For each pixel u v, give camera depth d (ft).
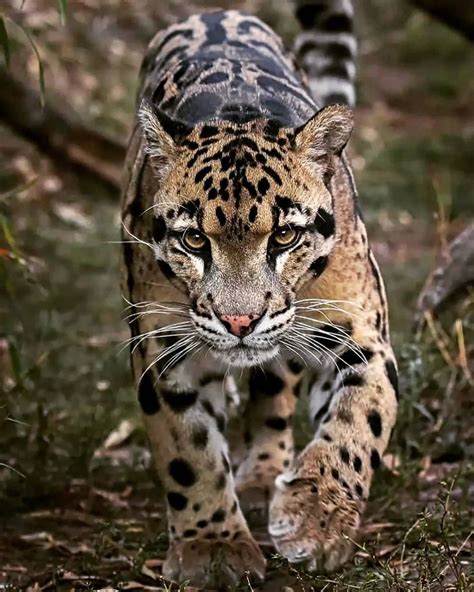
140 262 28.94
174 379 28.63
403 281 51.70
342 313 28.45
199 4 89.04
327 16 38.99
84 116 67.21
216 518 28.71
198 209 26.58
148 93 32.76
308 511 27.12
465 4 49.98
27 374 34.68
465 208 63.36
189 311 27.48
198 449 28.73
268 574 28.37
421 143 74.28
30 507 33.32
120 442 38.34
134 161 30.86
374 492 32.22
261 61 31.53
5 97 60.23
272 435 33.73
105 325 48.55
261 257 26.68
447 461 34.83
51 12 78.69
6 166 65.62
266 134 27.25
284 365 33.19
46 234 58.34
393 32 95.86
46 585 28.30
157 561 29.40
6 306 48.39
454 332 40.19
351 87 39.17
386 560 27.27
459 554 27.66
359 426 27.96
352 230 28.71
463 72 89.15
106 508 33.22
